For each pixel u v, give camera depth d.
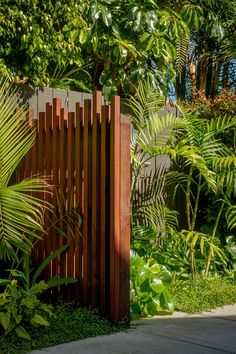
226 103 7.02
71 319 4.58
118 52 6.97
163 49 7.26
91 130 4.98
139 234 6.21
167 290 5.27
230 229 6.68
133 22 6.98
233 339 4.38
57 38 6.26
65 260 5.13
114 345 4.17
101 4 6.92
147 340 4.32
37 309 4.44
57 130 5.26
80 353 3.97
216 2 9.91
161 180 6.75
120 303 4.68
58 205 5.18
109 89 7.12
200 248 6.47
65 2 6.31
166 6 8.50
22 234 5.00
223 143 6.92
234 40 10.05
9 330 4.13
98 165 4.90
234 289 5.96
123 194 4.74
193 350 4.08
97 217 4.88
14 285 4.50
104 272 4.79
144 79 7.23
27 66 6.13
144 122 6.36
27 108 5.64
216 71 10.82
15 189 4.69
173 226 6.83
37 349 4.06
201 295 5.62
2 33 5.82
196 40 10.39
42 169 5.39
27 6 5.95
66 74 7.50
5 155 4.73
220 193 6.80
